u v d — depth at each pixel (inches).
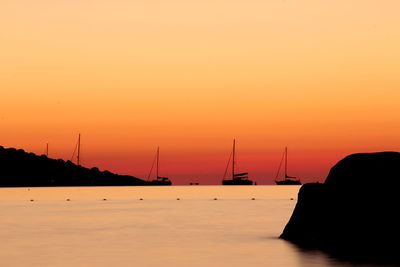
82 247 1772.9
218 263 1454.2
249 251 1673.2
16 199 6643.7
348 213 1835.6
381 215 1781.5
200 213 3555.6
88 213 3602.4
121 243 1879.9
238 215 3312.0
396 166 1873.8
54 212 3720.5
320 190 1957.4
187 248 1744.6
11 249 1723.7
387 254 1610.5
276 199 6510.8
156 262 1469.0
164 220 2930.6
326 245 1795.0
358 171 1905.8
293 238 1952.5
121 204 5128.0
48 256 1577.3
